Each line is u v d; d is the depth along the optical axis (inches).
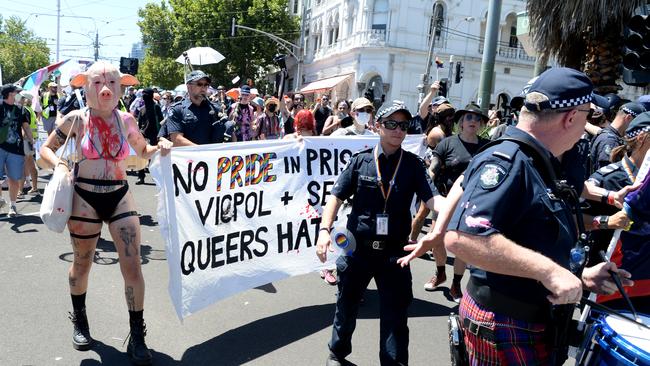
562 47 325.7
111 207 138.6
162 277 208.8
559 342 80.7
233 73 1680.6
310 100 1536.7
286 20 1679.4
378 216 132.0
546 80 78.4
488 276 82.7
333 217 135.6
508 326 80.9
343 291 137.3
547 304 80.7
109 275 207.2
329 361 142.6
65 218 130.6
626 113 174.4
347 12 1331.2
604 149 175.8
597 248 138.3
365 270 134.0
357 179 135.4
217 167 167.3
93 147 135.3
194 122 215.9
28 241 248.5
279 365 143.7
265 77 1817.2
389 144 134.0
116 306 176.1
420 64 1227.9
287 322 173.5
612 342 83.4
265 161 181.8
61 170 133.0
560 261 77.6
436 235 107.3
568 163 102.2
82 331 145.0
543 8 306.3
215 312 178.4
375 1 1225.4
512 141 78.9
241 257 176.2
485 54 405.4
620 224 123.3
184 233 158.6
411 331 172.6
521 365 80.5
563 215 77.1
